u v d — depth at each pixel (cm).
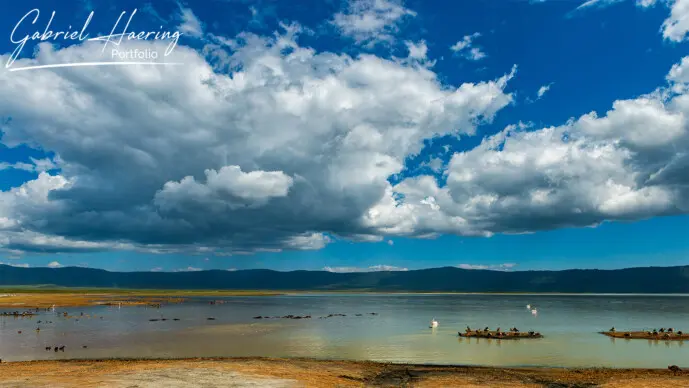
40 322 8544
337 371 3888
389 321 9356
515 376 3794
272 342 6041
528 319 10069
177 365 3991
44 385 3116
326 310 13775
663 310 13962
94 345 5700
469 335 6631
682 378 3672
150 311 12088
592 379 3666
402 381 3581
